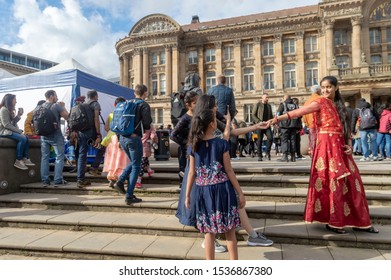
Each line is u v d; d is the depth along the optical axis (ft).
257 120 28.43
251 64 120.26
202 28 124.47
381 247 11.14
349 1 101.71
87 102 19.77
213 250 9.47
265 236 12.14
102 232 13.73
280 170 18.61
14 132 18.70
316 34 112.88
